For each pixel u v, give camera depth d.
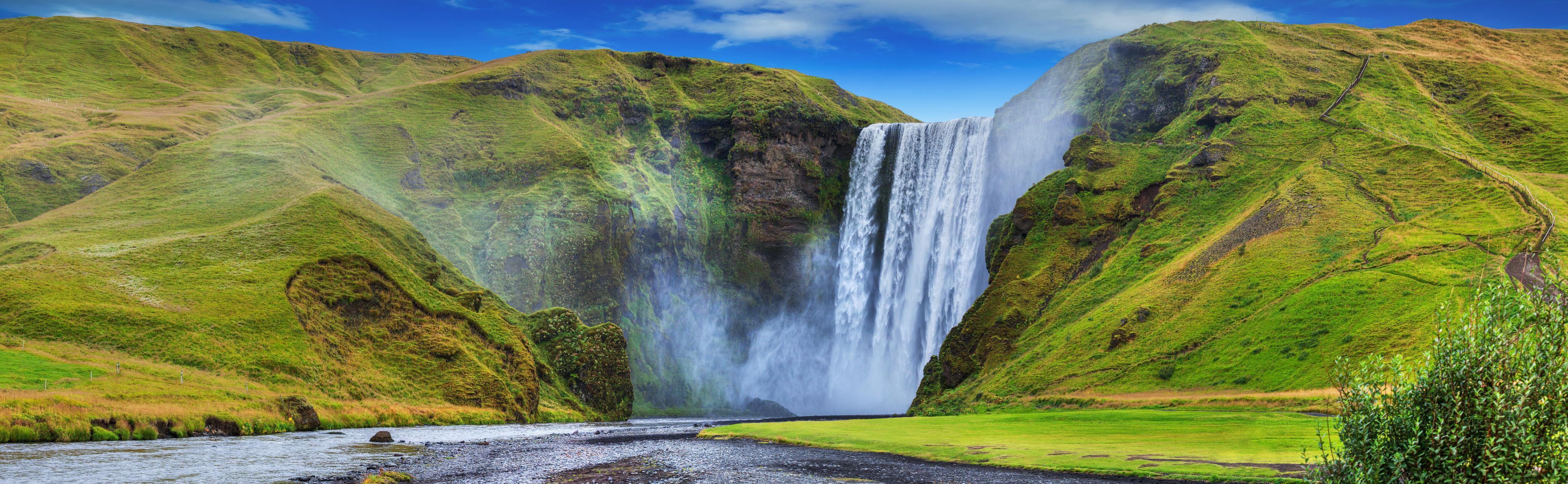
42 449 48.62
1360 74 142.00
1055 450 46.88
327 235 112.25
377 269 109.31
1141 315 95.38
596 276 152.25
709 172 195.25
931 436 57.78
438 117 180.88
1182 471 37.47
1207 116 131.38
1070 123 153.62
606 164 179.12
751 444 59.22
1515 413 17.91
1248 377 77.19
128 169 161.00
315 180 135.62
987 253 136.00
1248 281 92.12
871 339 171.75
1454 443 18.45
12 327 79.75
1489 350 18.52
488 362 107.81
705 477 40.53
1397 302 75.75
